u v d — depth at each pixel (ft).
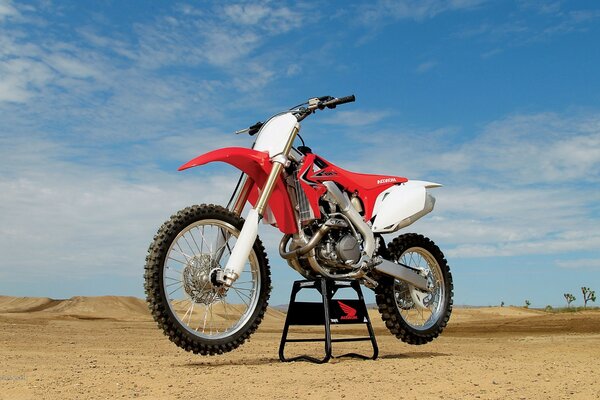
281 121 16.38
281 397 11.03
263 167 15.69
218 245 15.75
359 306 17.31
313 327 43.45
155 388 11.94
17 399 10.97
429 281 19.54
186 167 14.76
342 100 16.63
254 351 22.00
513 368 14.42
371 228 17.85
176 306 15.10
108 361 17.52
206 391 11.62
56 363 16.80
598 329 33.58
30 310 55.31
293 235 16.34
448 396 11.05
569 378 12.80
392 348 23.45
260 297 16.38
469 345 24.43
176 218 14.94
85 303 57.93
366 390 11.59
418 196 18.61
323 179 16.76
